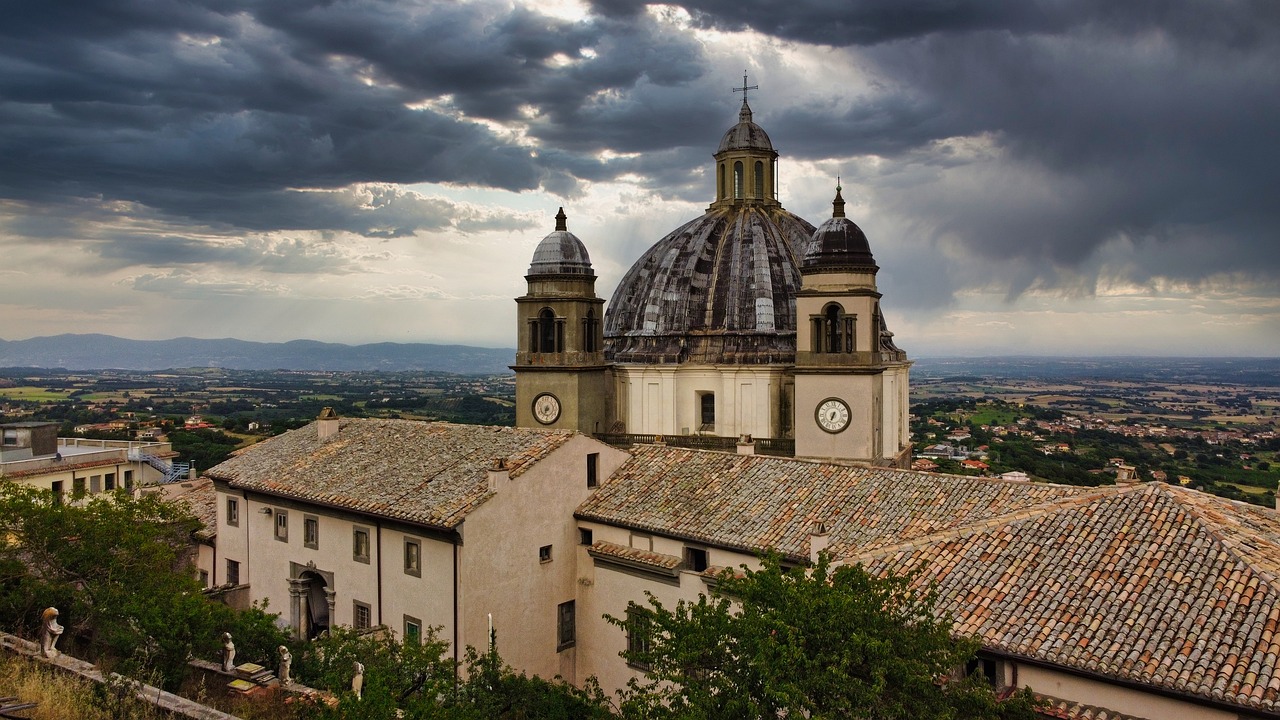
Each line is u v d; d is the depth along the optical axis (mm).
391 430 56656
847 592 26234
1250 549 30766
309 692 32219
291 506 52406
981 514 38344
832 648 24953
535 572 46094
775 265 70750
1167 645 27578
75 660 31062
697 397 68688
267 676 33406
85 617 38531
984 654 30062
